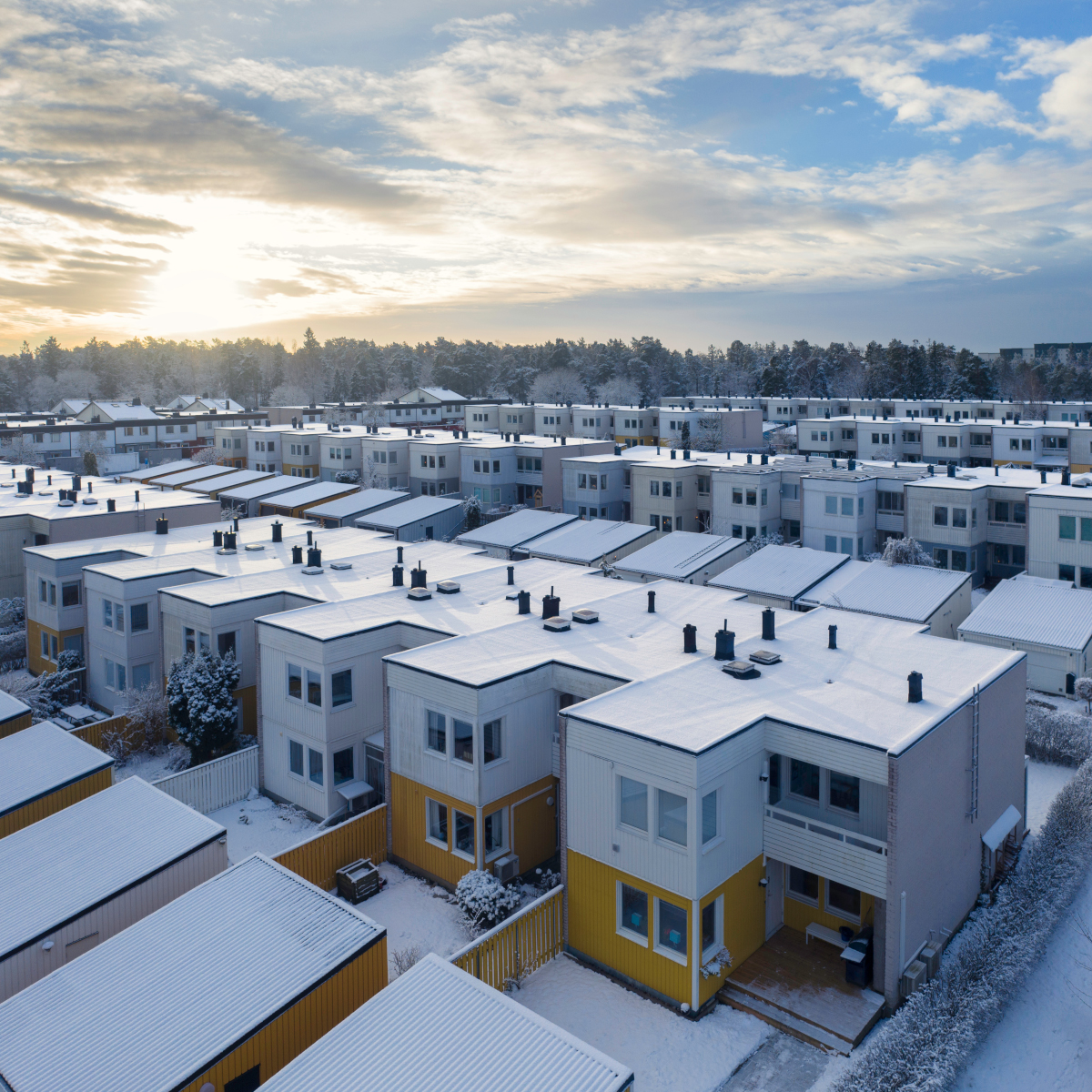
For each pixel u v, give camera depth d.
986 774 23.36
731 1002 19.83
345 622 29.55
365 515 68.25
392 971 20.94
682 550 51.41
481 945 20.06
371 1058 14.52
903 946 19.36
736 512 64.69
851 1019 18.89
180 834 21.78
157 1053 15.22
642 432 118.69
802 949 21.38
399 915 23.70
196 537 48.81
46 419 140.88
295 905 18.98
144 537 48.62
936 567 47.47
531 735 25.16
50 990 16.77
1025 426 92.38
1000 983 19.38
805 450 110.88
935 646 26.55
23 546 52.31
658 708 21.53
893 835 18.75
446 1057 14.53
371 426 98.88
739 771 20.11
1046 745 32.38
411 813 25.84
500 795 24.30
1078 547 46.91
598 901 21.22
